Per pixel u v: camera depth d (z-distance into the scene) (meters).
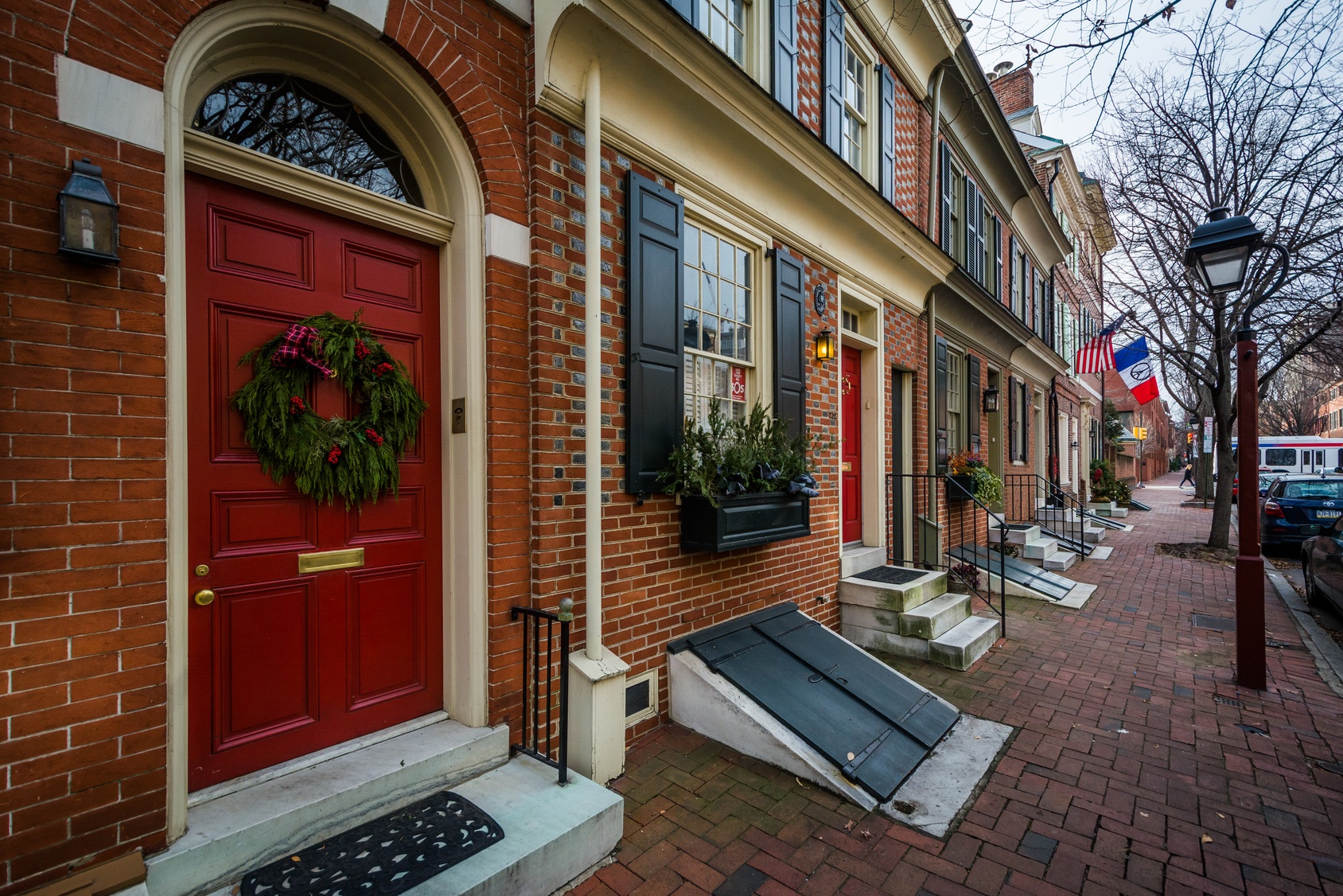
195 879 1.99
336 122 2.79
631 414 3.46
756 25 4.58
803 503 4.31
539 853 2.26
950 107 8.19
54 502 1.80
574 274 3.27
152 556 1.98
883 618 5.24
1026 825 2.84
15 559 1.73
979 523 8.98
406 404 2.82
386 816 2.42
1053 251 14.26
